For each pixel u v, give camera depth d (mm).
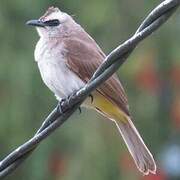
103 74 8594
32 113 16422
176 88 17938
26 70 16359
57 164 16688
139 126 17719
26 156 8922
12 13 16719
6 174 8914
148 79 17531
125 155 16547
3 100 16297
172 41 17734
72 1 17188
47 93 16469
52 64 10297
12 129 16312
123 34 17375
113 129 16688
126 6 17562
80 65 10289
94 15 17250
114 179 16547
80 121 16781
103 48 17250
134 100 17625
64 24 10570
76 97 8844
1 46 16453
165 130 18375
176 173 19500
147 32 8305
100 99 10094
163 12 8242
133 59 17453
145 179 16734
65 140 16656
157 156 18203
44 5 16875
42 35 10562
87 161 16422
